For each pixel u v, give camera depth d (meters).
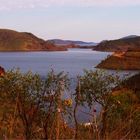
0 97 9.41
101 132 6.71
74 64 174.12
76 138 6.39
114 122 7.71
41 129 7.36
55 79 9.23
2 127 7.29
